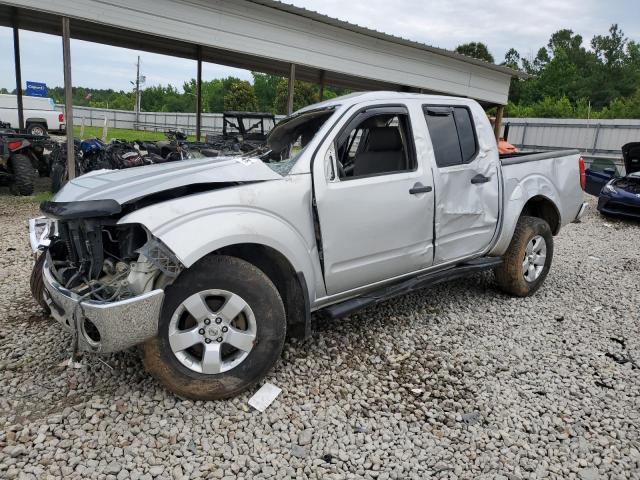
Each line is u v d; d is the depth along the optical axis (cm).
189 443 254
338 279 329
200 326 277
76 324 256
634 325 430
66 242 295
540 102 4906
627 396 315
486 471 245
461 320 424
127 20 832
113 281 263
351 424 276
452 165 394
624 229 907
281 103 5116
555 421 285
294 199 301
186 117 3984
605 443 268
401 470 243
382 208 342
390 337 385
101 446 248
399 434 271
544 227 474
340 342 373
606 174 1155
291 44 1041
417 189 362
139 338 253
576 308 465
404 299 470
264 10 984
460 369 341
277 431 267
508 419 287
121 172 332
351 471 242
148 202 279
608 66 5991
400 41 1208
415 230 367
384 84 1505
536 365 351
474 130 418
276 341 295
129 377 309
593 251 721
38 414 272
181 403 283
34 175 950
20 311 407
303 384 314
